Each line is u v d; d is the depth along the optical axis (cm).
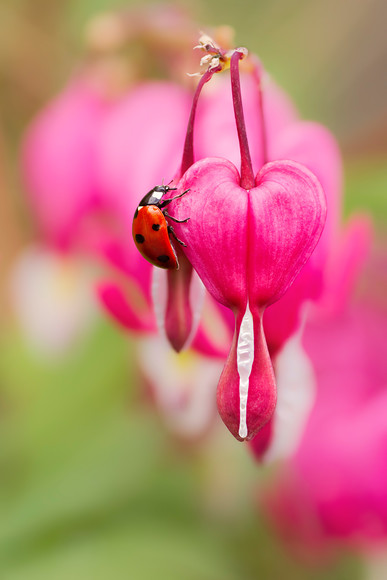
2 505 29
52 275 31
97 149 29
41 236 31
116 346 31
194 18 30
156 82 29
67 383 30
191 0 30
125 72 29
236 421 22
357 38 31
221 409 22
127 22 29
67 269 31
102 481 30
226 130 26
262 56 31
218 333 25
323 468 29
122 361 30
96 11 31
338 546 30
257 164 26
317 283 25
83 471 30
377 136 29
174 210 22
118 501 29
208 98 26
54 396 30
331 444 29
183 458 30
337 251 26
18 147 31
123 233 28
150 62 29
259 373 22
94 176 30
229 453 30
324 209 22
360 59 31
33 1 30
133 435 30
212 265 22
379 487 29
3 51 30
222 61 23
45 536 29
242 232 22
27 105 31
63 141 30
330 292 26
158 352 28
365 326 29
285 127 26
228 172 22
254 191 22
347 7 31
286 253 22
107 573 29
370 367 29
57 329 31
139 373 30
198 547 29
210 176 22
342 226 27
